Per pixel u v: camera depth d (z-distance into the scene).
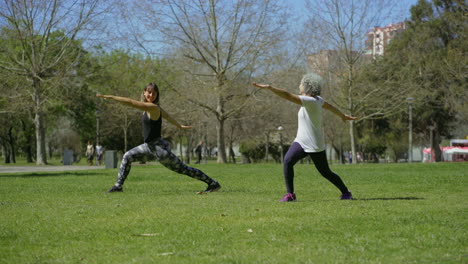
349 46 34.09
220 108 32.91
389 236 4.26
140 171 19.08
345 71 35.03
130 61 37.09
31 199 7.54
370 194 8.24
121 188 8.75
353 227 4.66
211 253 3.67
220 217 5.32
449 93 41.62
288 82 31.69
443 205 6.34
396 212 5.63
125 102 7.74
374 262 3.35
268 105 32.16
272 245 3.92
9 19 32.75
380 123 49.06
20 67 35.84
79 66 36.88
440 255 3.56
